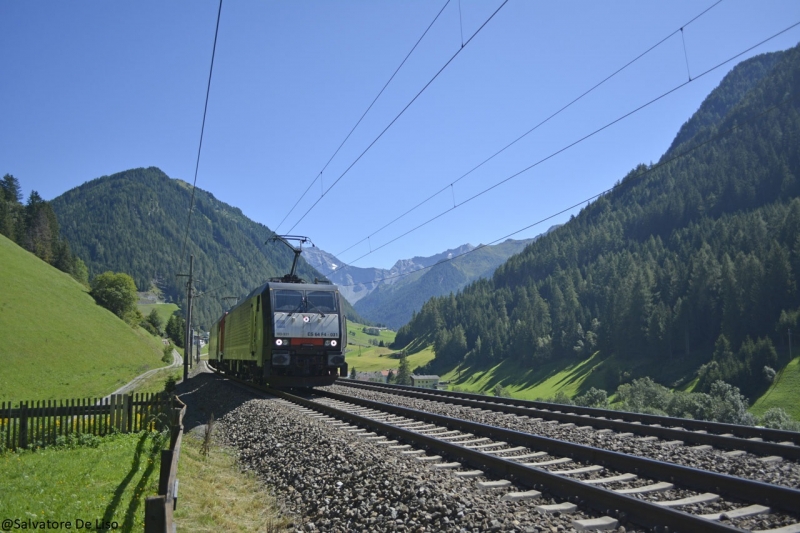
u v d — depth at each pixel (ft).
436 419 45.24
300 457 34.30
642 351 416.67
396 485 25.27
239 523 25.05
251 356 82.12
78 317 303.07
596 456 28.89
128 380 205.05
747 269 375.25
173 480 19.86
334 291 77.46
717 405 189.98
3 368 195.72
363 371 590.14
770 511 20.47
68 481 29.86
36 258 402.72
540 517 20.58
